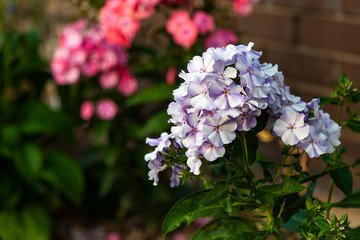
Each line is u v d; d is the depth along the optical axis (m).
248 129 1.46
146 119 4.17
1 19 4.16
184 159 1.61
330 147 1.58
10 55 4.00
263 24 3.93
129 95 3.90
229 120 1.44
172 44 3.48
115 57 3.64
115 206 4.29
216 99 1.42
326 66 3.58
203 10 3.52
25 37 4.20
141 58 4.16
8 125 3.93
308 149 1.52
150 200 3.95
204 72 1.45
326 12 3.51
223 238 1.70
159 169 1.63
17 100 4.35
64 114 4.00
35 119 3.96
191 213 1.64
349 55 3.43
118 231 4.01
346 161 3.50
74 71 3.70
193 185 4.01
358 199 1.83
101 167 4.20
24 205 4.00
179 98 1.47
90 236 4.00
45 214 3.93
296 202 1.70
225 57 1.45
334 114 3.42
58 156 4.01
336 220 1.51
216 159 1.63
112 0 3.28
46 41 5.29
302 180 1.60
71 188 3.88
